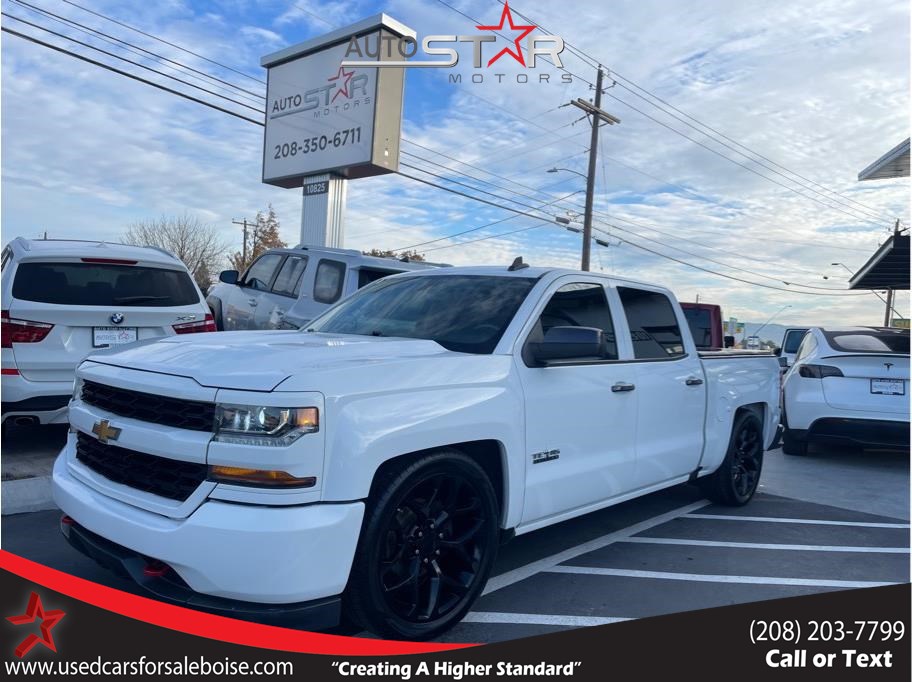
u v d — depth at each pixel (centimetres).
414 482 322
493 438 362
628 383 469
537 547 505
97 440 348
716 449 586
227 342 373
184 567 281
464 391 352
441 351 377
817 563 494
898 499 711
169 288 700
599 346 380
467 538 353
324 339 396
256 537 275
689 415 544
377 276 876
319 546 282
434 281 477
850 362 861
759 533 563
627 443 471
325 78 1677
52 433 746
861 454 981
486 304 427
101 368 361
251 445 284
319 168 1678
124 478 326
